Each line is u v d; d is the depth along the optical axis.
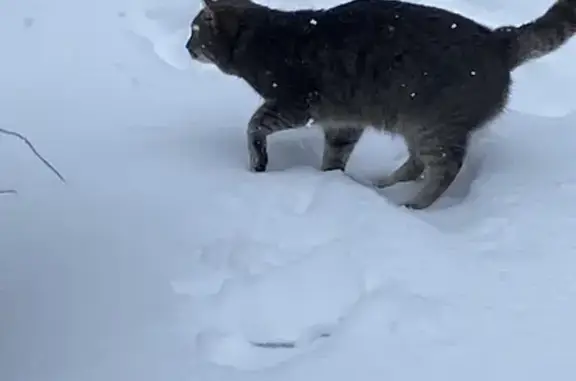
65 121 1.92
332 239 1.59
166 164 1.78
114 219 1.63
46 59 2.16
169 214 1.64
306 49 1.81
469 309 1.46
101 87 2.06
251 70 1.84
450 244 1.59
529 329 1.43
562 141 1.87
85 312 1.44
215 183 1.72
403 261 1.55
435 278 1.52
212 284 1.51
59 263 1.53
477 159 1.84
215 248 1.57
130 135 1.88
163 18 2.33
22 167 1.76
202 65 2.16
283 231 1.61
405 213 1.66
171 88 2.07
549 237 1.61
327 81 1.81
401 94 1.77
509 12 2.39
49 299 1.46
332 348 1.40
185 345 1.40
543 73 2.15
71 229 1.60
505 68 1.75
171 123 1.94
